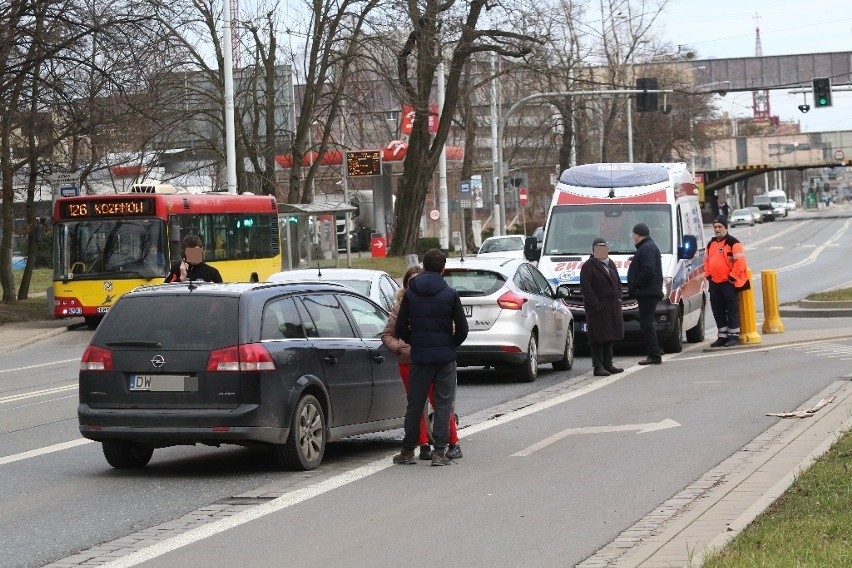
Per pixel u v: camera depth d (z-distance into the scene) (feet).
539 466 53.26
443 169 288.30
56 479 52.65
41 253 302.04
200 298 52.37
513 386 86.33
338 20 215.10
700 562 31.99
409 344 54.95
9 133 177.17
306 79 224.53
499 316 86.33
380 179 354.54
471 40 215.72
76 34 155.74
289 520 42.68
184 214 157.99
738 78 443.73
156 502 46.91
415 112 225.76
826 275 218.79
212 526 41.88
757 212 587.27
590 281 90.07
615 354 108.99
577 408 72.69
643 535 38.75
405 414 58.65
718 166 598.75
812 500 39.83
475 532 40.09
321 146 231.91
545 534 39.55
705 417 66.33
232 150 184.55
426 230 435.12
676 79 396.78
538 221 391.86
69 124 168.66
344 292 59.26
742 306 106.83
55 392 91.20
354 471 53.16
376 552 37.42
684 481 48.52
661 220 107.76
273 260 178.29
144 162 226.79
